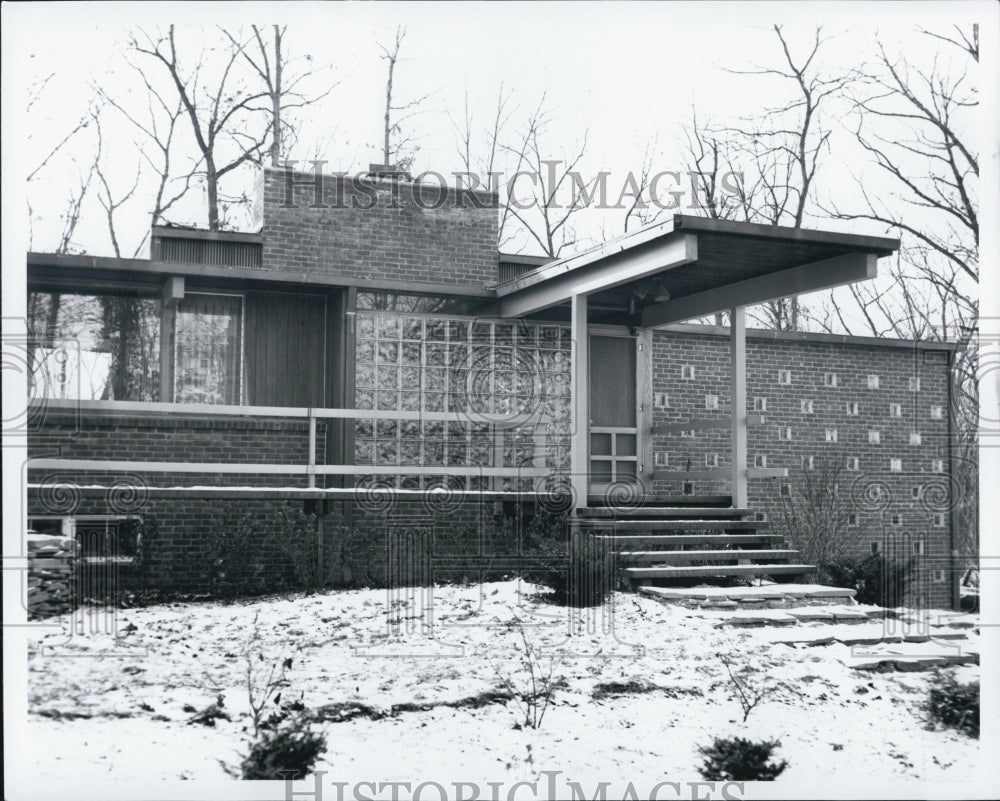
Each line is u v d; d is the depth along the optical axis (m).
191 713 8.44
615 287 14.00
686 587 11.95
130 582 12.02
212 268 13.09
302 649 9.99
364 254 14.70
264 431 13.69
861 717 8.91
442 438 14.39
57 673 9.19
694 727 8.49
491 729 8.40
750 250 11.76
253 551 12.52
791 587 11.90
